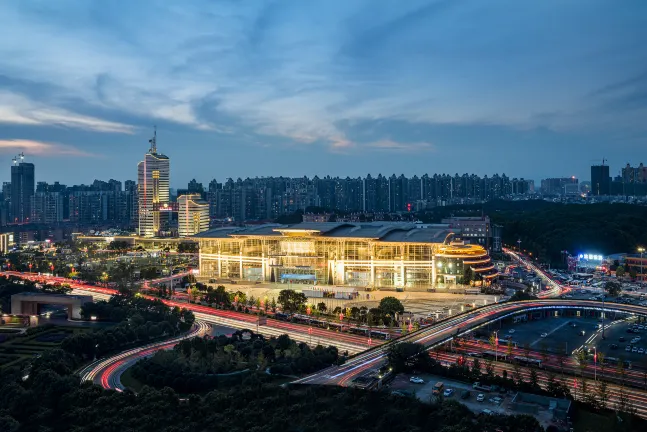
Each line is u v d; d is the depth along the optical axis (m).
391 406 182.38
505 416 169.12
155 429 179.88
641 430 166.62
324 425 175.75
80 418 184.50
